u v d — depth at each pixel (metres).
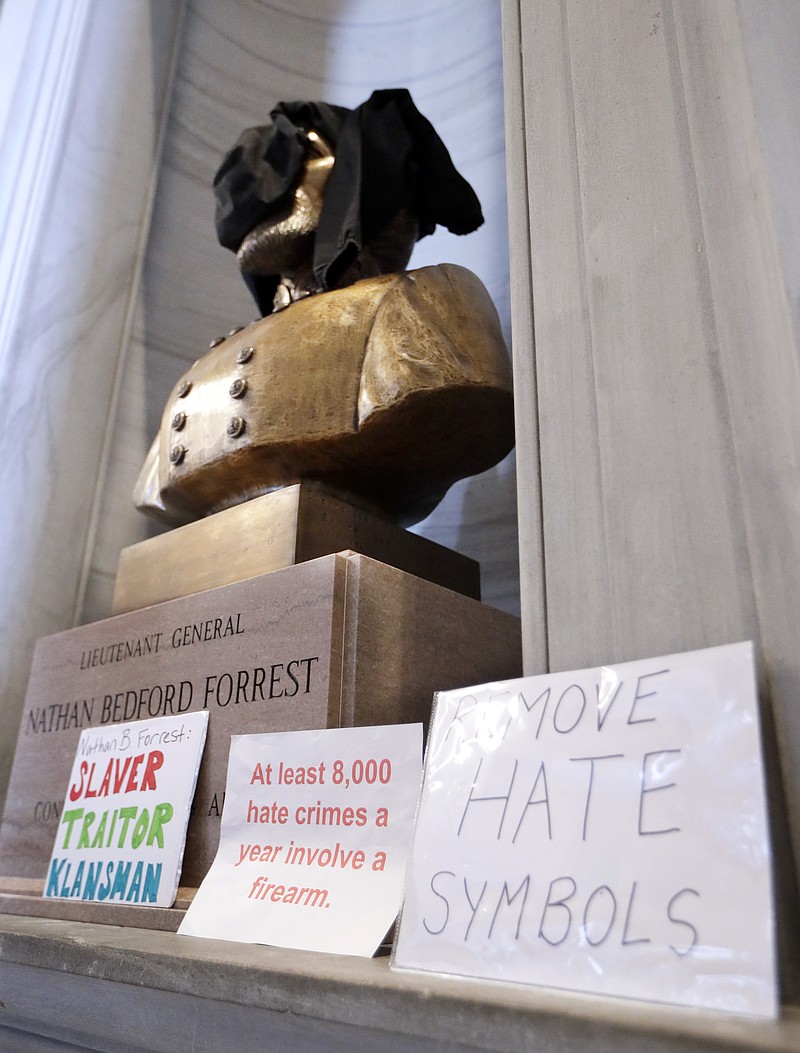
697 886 0.50
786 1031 0.41
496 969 0.55
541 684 0.64
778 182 0.68
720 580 0.64
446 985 0.53
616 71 0.85
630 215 0.79
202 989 0.62
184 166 2.02
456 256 1.94
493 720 0.65
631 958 0.50
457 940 0.58
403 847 0.75
